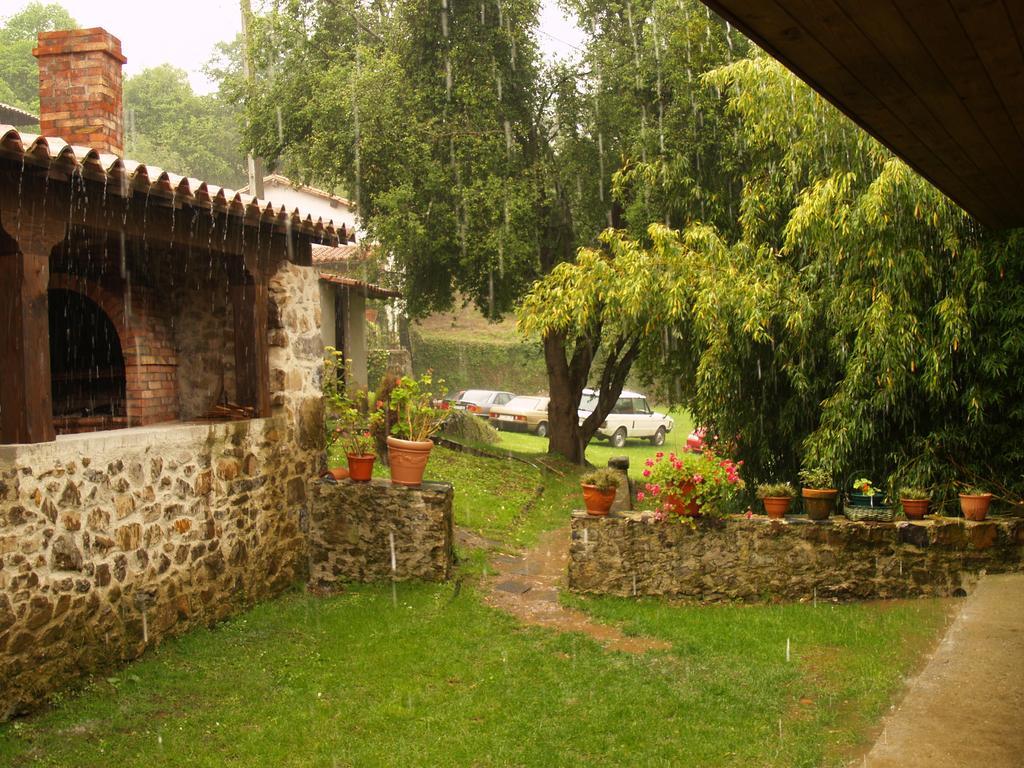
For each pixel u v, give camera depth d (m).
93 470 5.41
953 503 7.88
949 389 7.57
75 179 5.14
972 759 3.63
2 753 4.37
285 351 7.79
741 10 2.38
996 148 3.69
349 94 14.17
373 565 7.92
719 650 6.09
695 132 13.40
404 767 4.41
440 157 14.66
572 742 4.70
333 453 11.94
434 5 14.64
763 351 9.34
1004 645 5.06
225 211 6.37
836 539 7.26
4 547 4.71
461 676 5.68
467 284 16.05
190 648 6.03
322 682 5.57
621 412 25.11
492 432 18.88
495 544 9.45
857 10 2.38
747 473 9.82
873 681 5.39
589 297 10.76
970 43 2.61
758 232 10.10
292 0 15.34
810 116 8.95
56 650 5.06
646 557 7.43
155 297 7.61
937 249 7.64
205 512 6.56
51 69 7.41
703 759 4.45
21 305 4.96
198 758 4.48
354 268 17.41
